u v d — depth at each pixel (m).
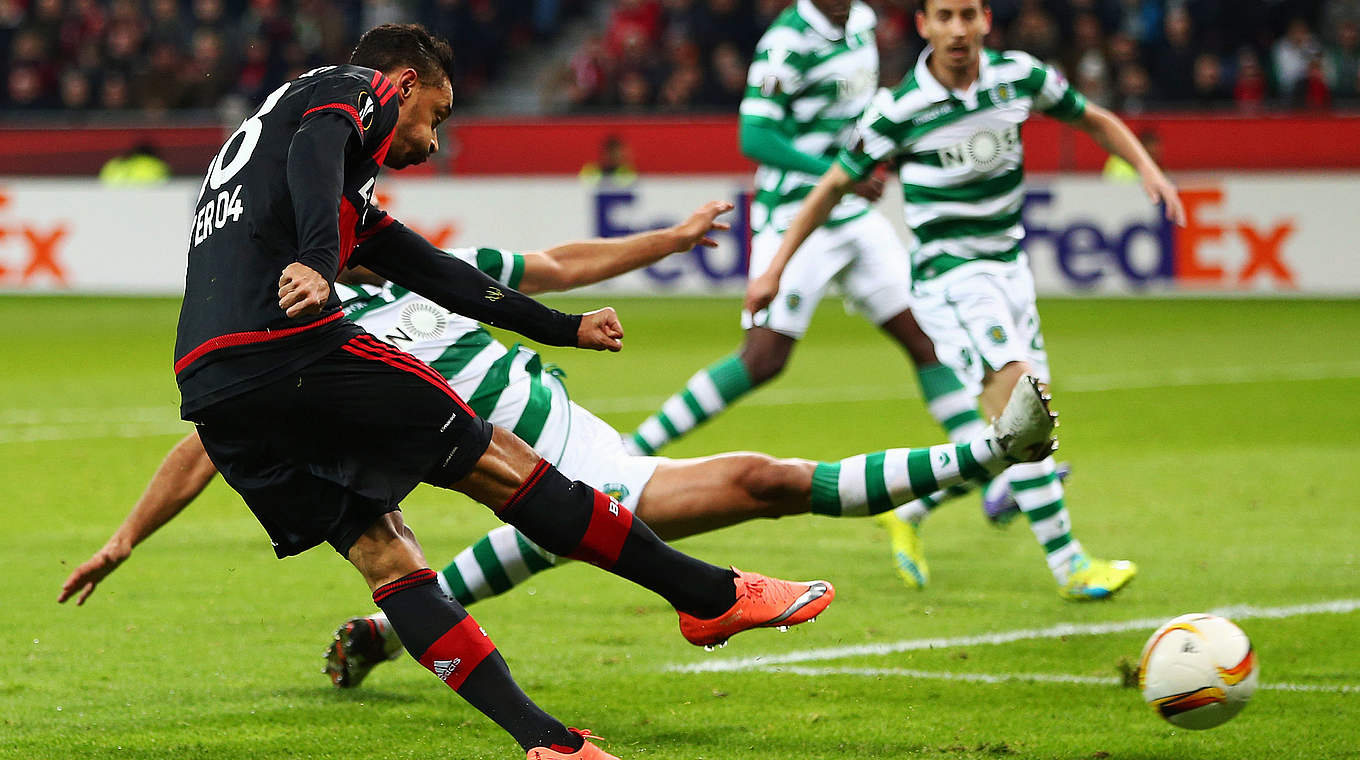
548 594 14.87
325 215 8.09
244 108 54.09
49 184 47.84
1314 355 34.84
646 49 56.38
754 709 11.00
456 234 46.91
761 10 55.16
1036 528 14.39
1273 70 53.75
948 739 10.22
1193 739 10.14
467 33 61.06
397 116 8.94
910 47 54.25
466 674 8.65
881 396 29.45
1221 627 9.74
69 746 10.14
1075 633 13.20
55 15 58.91
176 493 10.79
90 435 25.08
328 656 11.52
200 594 14.78
